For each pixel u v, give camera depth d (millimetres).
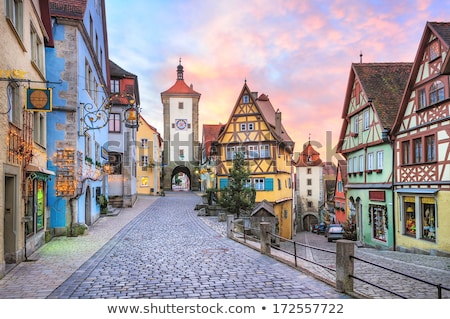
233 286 7711
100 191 23578
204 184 50844
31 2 11508
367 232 22281
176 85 58625
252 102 32500
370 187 21562
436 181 15711
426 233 16781
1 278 8383
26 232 11359
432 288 8477
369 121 21656
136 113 17844
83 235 15727
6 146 8867
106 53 25625
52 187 15531
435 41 15961
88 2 19109
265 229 11328
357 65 23141
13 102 10000
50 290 7520
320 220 53875
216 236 15688
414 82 17625
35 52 12195
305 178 55594
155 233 16547
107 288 7672
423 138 16734
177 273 8992
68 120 15969
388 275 10234
